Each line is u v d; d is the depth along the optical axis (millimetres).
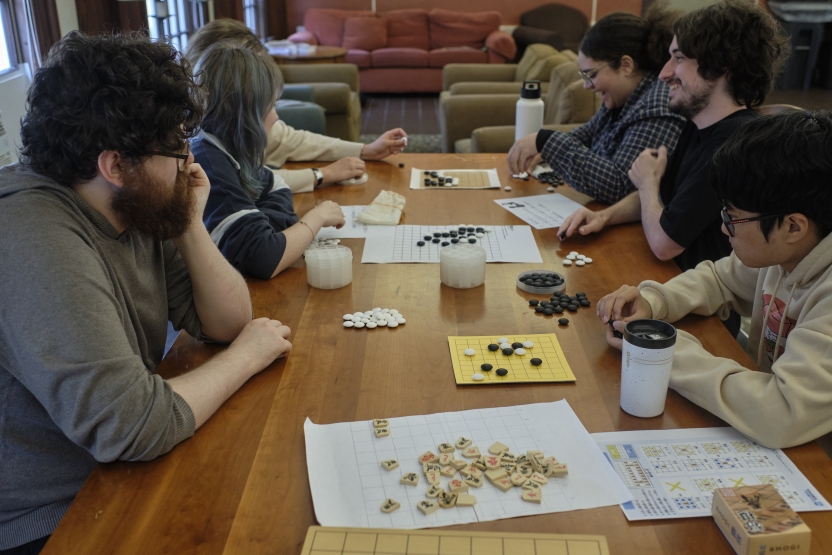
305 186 2244
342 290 1541
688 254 1852
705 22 1700
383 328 1366
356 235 1862
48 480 1064
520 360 1237
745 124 1156
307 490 921
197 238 1264
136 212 1036
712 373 1083
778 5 7551
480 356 1251
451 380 1182
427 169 2520
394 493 909
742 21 1673
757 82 1723
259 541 836
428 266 1668
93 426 941
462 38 8328
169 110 998
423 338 1324
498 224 1949
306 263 1552
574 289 1538
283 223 1878
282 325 1343
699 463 964
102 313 965
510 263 1684
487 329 1356
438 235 1843
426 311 1436
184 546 830
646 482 929
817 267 1163
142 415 954
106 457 952
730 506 824
